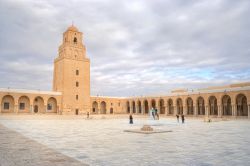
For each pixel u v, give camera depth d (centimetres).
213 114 5981
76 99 7006
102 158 1016
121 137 1800
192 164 903
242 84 5878
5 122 3781
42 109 6519
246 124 3375
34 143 1476
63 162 929
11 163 898
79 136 1877
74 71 7062
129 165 890
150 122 3869
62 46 7169
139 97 7850
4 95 5766
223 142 1516
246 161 955
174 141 1562
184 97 6262
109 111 8200
